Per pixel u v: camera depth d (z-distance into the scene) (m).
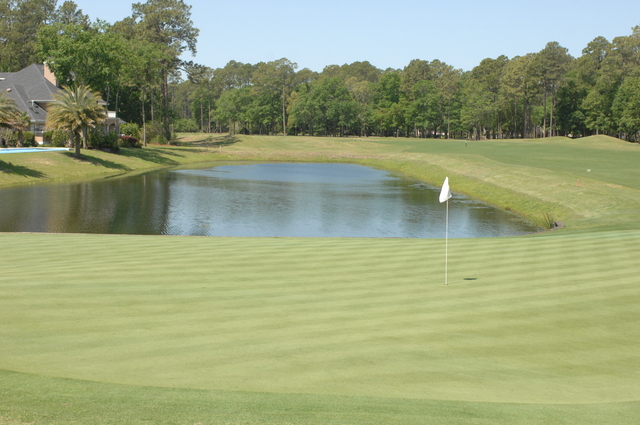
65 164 48.44
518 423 5.38
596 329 8.66
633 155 62.62
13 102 49.09
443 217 29.61
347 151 81.50
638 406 5.98
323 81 129.62
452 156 61.47
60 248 15.52
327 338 7.98
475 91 115.69
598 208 27.91
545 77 106.00
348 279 11.65
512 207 33.28
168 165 61.84
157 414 5.28
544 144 84.56
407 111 126.38
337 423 5.18
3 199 31.44
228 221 26.81
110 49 59.09
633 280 11.66
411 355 7.40
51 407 5.39
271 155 77.12
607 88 101.00
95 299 9.77
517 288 11.02
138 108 91.44
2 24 103.81
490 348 7.77
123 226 24.33
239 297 10.09
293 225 26.22
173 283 11.05
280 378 6.48
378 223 27.38
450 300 10.13
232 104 136.25
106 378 6.34
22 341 7.59
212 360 7.02
